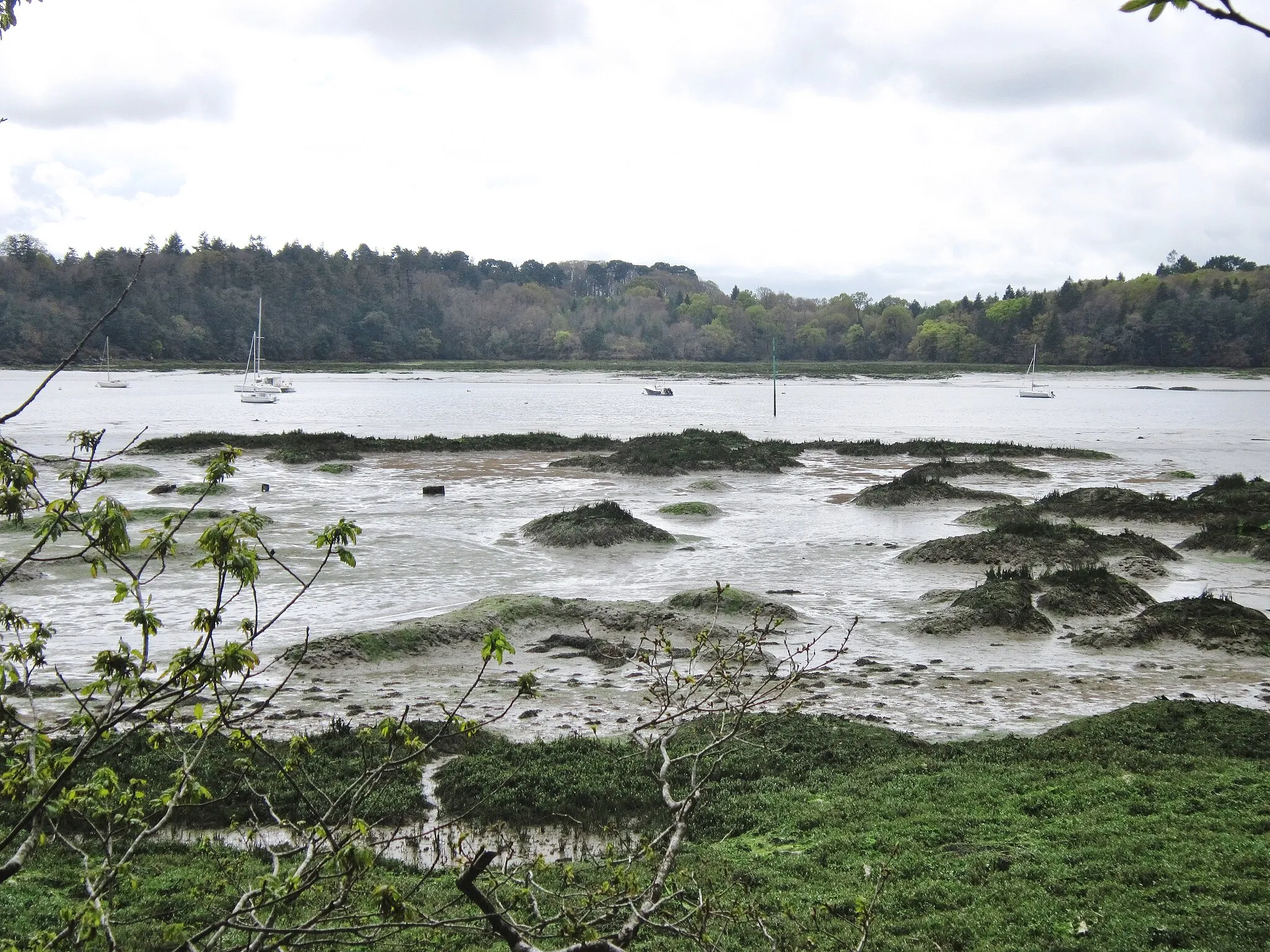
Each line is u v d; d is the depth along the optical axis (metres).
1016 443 86.44
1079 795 17.09
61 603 30.17
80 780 16.72
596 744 20.02
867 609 31.59
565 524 41.56
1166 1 3.77
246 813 16.66
